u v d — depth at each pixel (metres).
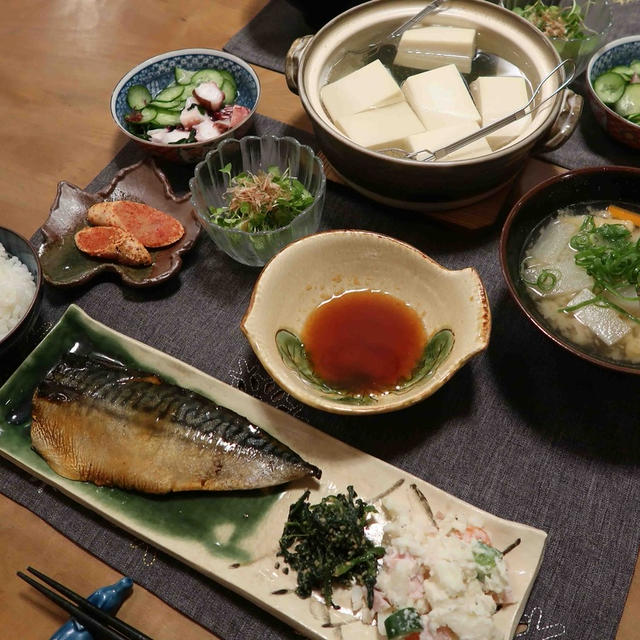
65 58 0.71
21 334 0.49
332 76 0.58
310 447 0.46
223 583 0.42
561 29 0.63
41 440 0.46
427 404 0.49
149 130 0.61
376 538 0.43
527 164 0.60
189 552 0.43
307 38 0.58
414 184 0.52
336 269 0.51
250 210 0.54
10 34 0.74
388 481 0.44
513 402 0.49
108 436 0.45
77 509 0.46
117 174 0.59
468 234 0.57
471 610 0.38
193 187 0.55
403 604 0.39
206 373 0.50
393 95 0.55
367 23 0.58
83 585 0.44
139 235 0.55
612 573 0.43
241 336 0.53
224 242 0.53
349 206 0.59
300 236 0.54
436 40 0.57
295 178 0.57
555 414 0.48
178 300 0.54
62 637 0.40
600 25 0.66
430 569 0.40
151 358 0.49
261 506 0.44
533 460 0.47
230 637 0.42
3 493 0.47
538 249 0.51
